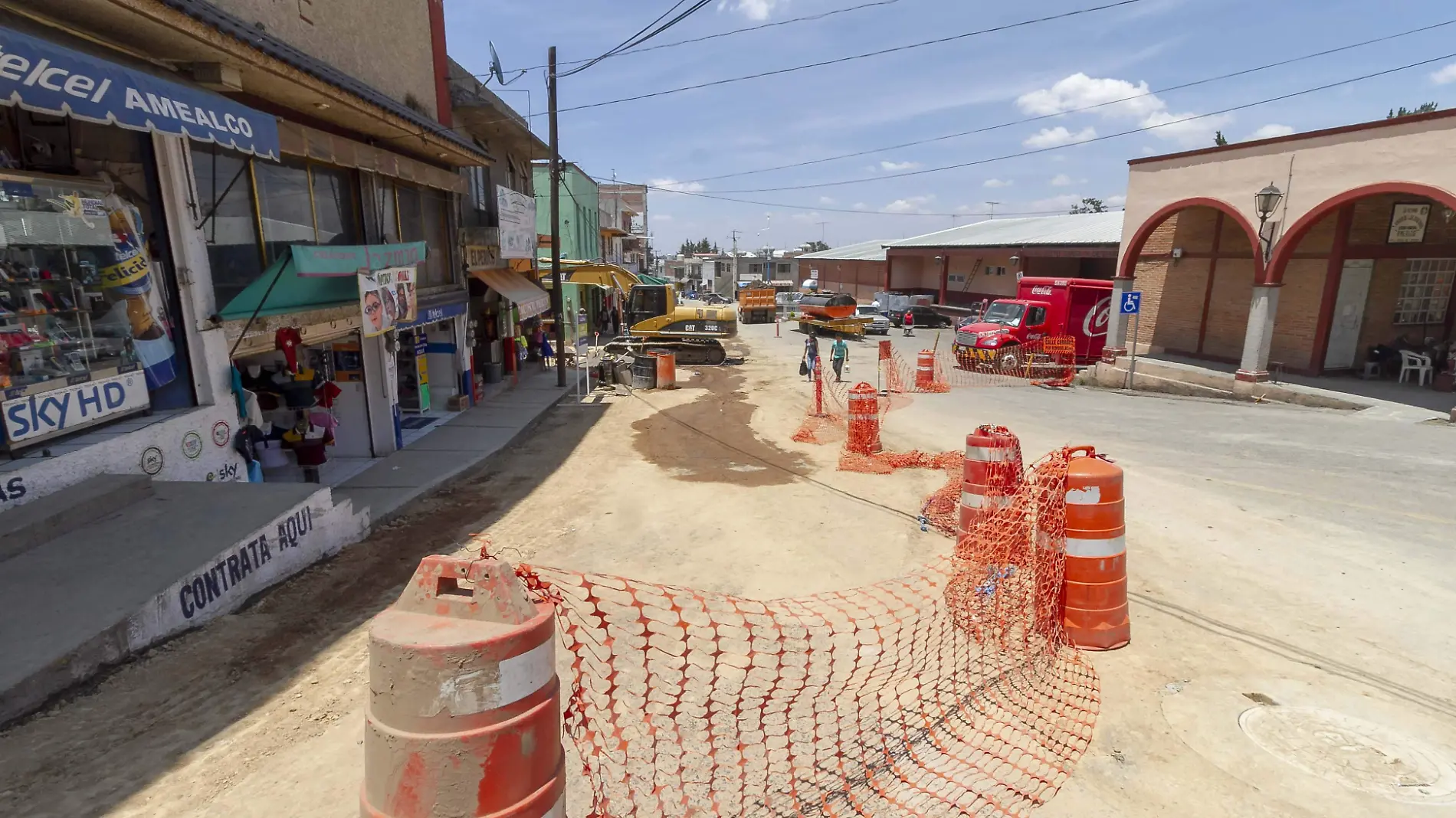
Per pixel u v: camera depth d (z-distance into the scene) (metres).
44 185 5.58
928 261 44.97
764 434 13.49
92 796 3.41
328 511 6.82
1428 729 4.16
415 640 1.81
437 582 2.01
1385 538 7.31
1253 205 16.55
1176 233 21.09
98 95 4.89
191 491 6.36
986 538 5.48
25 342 5.48
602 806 3.16
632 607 5.66
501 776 1.88
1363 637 5.30
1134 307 18.91
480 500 9.06
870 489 9.62
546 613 2.03
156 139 6.52
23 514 5.19
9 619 4.32
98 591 4.70
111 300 6.21
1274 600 5.92
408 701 1.82
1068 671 4.76
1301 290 17.53
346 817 3.35
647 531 7.88
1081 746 3.96
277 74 7.33
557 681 2.08
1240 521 7.88
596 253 37.69
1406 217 16.44
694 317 26.98
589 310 34.12
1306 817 3.44
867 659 4.86
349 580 6.28
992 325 23.31
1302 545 7.16
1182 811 3.47
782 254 87.69
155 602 4.71
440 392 15.09
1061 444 11.82
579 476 10.31
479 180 17.88
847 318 33.88
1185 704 4.41
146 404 6.59
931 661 4.83
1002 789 3.60
